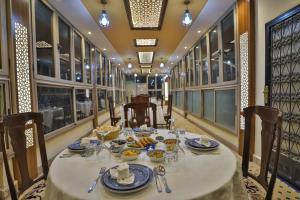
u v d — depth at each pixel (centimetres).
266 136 142
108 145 167
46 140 307
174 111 1051
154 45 626
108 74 870
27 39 246
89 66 575
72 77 425
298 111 222
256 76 293
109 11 361
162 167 119
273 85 259
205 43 532
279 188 224
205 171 116
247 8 298
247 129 166
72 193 94
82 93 505
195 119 655
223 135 421
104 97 788
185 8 355
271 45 260
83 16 380
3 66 211
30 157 244
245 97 311
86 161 135
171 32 493
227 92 409
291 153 232
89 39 546
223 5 348
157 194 92
